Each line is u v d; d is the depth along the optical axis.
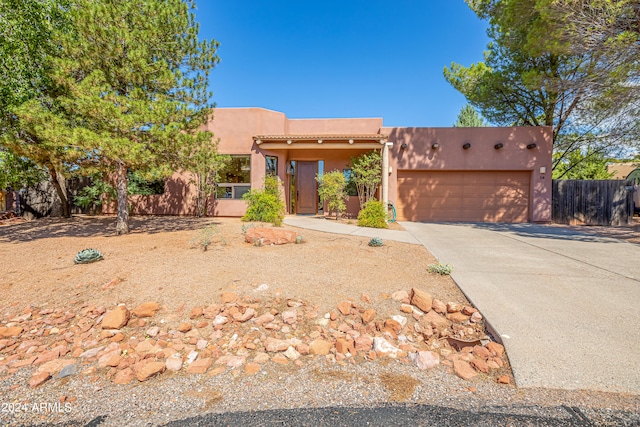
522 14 10.11
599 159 15.73
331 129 13.76
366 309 3.56
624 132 12.70
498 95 13.88
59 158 7.46
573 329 2.99
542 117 14.57
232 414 2.04
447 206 13.30
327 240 7.17
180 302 3.73
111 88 6.86
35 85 7.72
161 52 7.54
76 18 6.51
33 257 5.45
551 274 4.73
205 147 7.86
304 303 3.69
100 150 6.24
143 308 3.49
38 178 11.22
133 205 13.21
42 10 7.91
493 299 3.71
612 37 7.70
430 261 5.49
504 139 12.76
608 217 12.54
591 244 7.43
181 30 7.56
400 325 3.27
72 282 4.30
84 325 3.36
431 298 3.66
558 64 12.05
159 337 3.13
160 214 13.07
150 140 6.87
